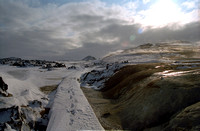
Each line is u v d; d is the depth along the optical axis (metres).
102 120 11.13
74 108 13.33
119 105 13.40
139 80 16.62
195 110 7.07
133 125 9.55
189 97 8.63
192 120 6.65
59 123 10.41
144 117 9.52
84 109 13.25
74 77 33.53
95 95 19.73
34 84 23.84
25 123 9.52
